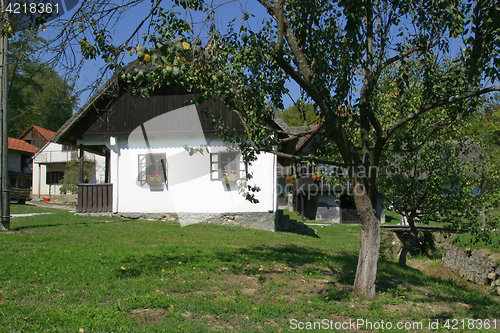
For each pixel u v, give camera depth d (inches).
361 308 219.3
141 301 198.7
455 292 301.3
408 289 280.8
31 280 226.4
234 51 240.7
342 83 247.1
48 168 1434.5
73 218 588.4
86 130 629.6
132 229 492.4
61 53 235.6
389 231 601.0
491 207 380.8
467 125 368.8
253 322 185.8
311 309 211.5
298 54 241.1
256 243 439.8
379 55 242.7
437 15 231.1
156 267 277.0
